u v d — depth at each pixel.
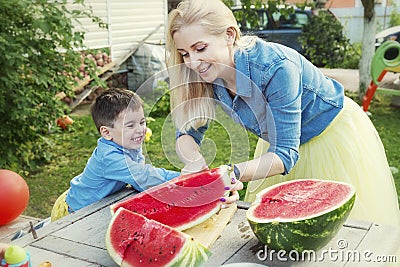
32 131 5.59
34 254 1.82
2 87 5.04
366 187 2.50
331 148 2.51
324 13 8.88
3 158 5.36
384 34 8.18
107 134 2.50
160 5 10.65
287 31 9.08
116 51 9.59
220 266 1.63
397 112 7.80
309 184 2.02
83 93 8.55
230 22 2.04
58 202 2.84
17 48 4.93
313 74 2.40
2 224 3.27
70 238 1.94
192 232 1.89
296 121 2.17
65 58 5.60
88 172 2.54
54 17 5.18
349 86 8.71
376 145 2.63
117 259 1.72
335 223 1.74
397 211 2.66
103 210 2.20
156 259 1.70
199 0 2.00
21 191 3.28
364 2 7.90
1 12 5.02
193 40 1.97
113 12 9.42
